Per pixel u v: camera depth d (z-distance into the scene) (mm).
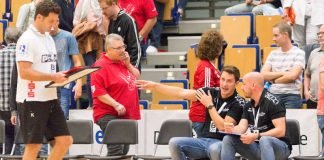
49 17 12055
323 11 18359
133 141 14672
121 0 18062
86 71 11789
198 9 23484
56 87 12211
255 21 18875
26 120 12109
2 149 15570
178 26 21812
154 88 13852
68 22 18328
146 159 14383
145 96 19328
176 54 20484
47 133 12359
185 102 16938
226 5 23625
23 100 12094
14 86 14797
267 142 12734
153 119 16172
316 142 15516
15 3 19766
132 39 15445
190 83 17953
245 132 13273
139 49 15523
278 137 13070
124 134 14695
